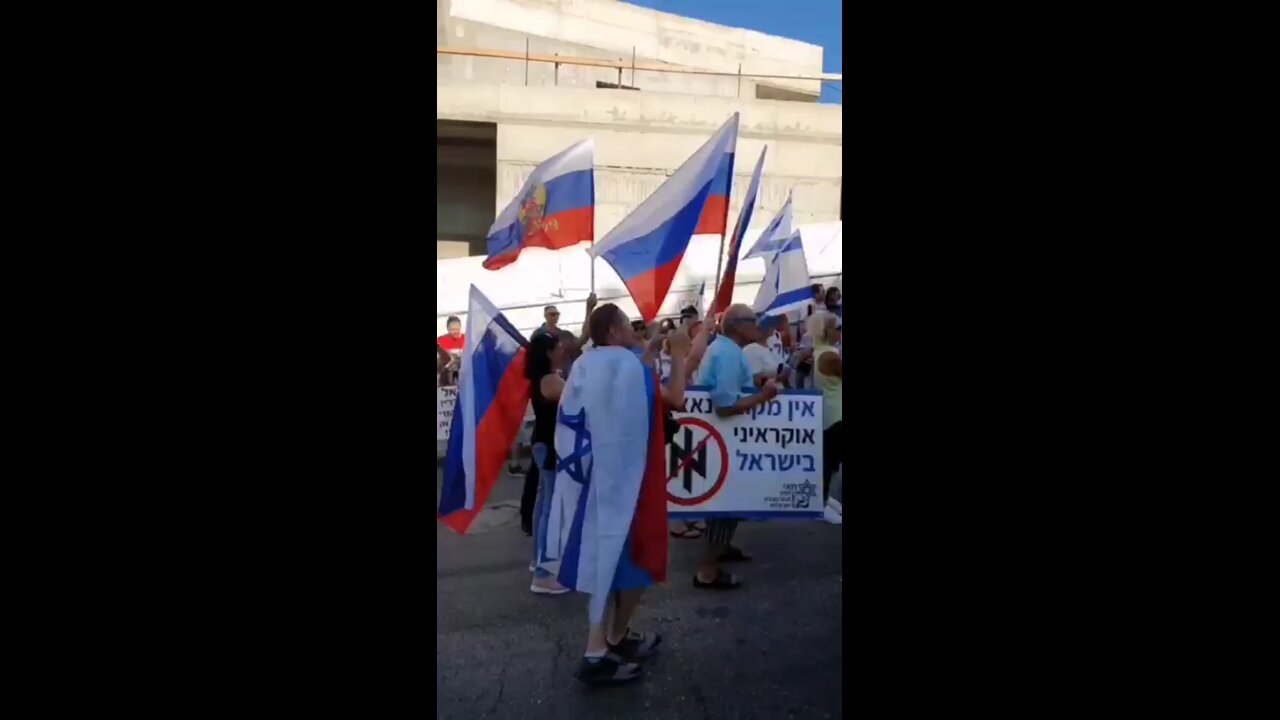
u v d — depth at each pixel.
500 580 4.11
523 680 3.09
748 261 5.70
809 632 3.50
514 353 3.55
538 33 10.01
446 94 8.85
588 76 10.27
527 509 4.84
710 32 10.65
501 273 5.98
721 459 4.02
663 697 2.98
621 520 3.11
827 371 4.92
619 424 3.11
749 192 3.51
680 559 4.41
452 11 9.70
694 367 3.71
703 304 5.64
